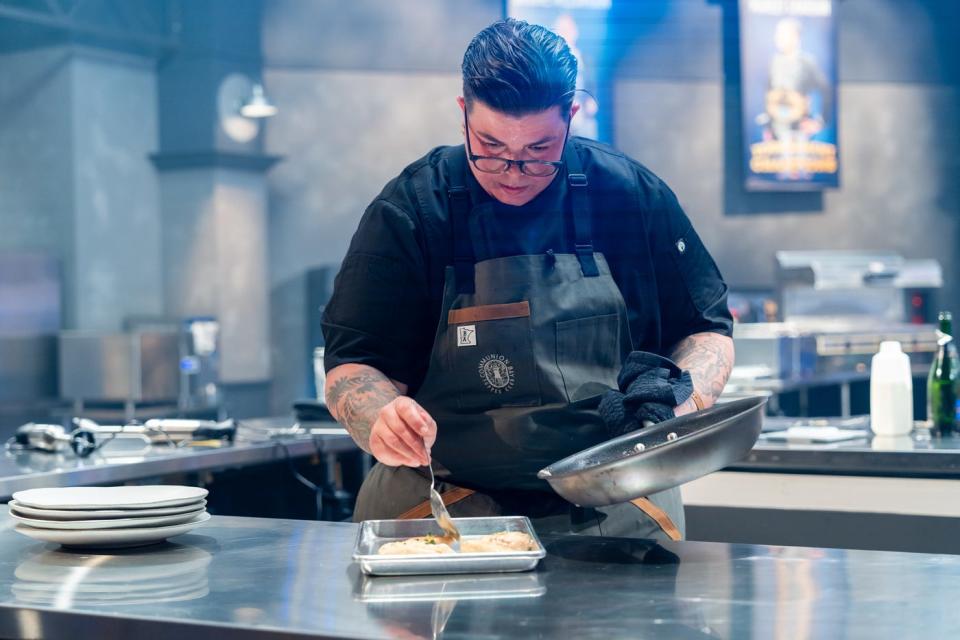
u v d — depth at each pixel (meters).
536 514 1.63
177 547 1.39
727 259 9.16
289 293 9.00
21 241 8.12
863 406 6.99
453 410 1.67
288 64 8.92
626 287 1.74
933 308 8.84
